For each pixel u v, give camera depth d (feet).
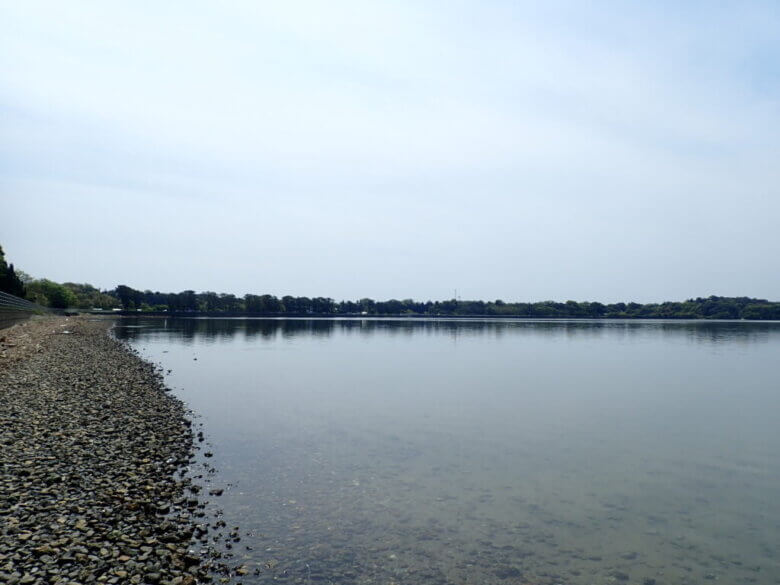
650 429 78.33
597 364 170.91
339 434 69.46
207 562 32.73
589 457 62.90
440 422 79.51
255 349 200.85
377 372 139.95
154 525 36.27
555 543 39.60
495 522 43.04
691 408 95.61
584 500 48.75
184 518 38.83
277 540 36.88
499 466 58.29
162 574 29.63
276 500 44.52
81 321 346.54
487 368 155.02
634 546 39.55
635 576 35.01
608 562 36.83
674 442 70.85
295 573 32.58
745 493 51.62
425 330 419.74
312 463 55.88
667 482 54.49
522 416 85.76
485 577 34.04
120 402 76.18
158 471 47.80
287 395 98.17
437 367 155.33
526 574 34.73
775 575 35.50
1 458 45.80
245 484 47.83
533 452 64.44
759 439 73.00
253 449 59.72
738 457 64.08
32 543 31.04
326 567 33.81
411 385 117.08
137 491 41.96
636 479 55.16
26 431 55.26
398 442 66.80
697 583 34.22
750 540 41.04
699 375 144.46
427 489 49.98
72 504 37.58
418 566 34.94
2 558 29.04
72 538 31.99
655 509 47.03
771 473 58.13
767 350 235.40
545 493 50.26
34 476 42.27
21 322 241.96
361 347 226.99
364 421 78.18
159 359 150.20
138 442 56.34
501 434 73.10
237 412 79.92
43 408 66.85
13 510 35.53
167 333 278.26
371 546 37.32
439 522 42.47
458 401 98.07
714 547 39.65
